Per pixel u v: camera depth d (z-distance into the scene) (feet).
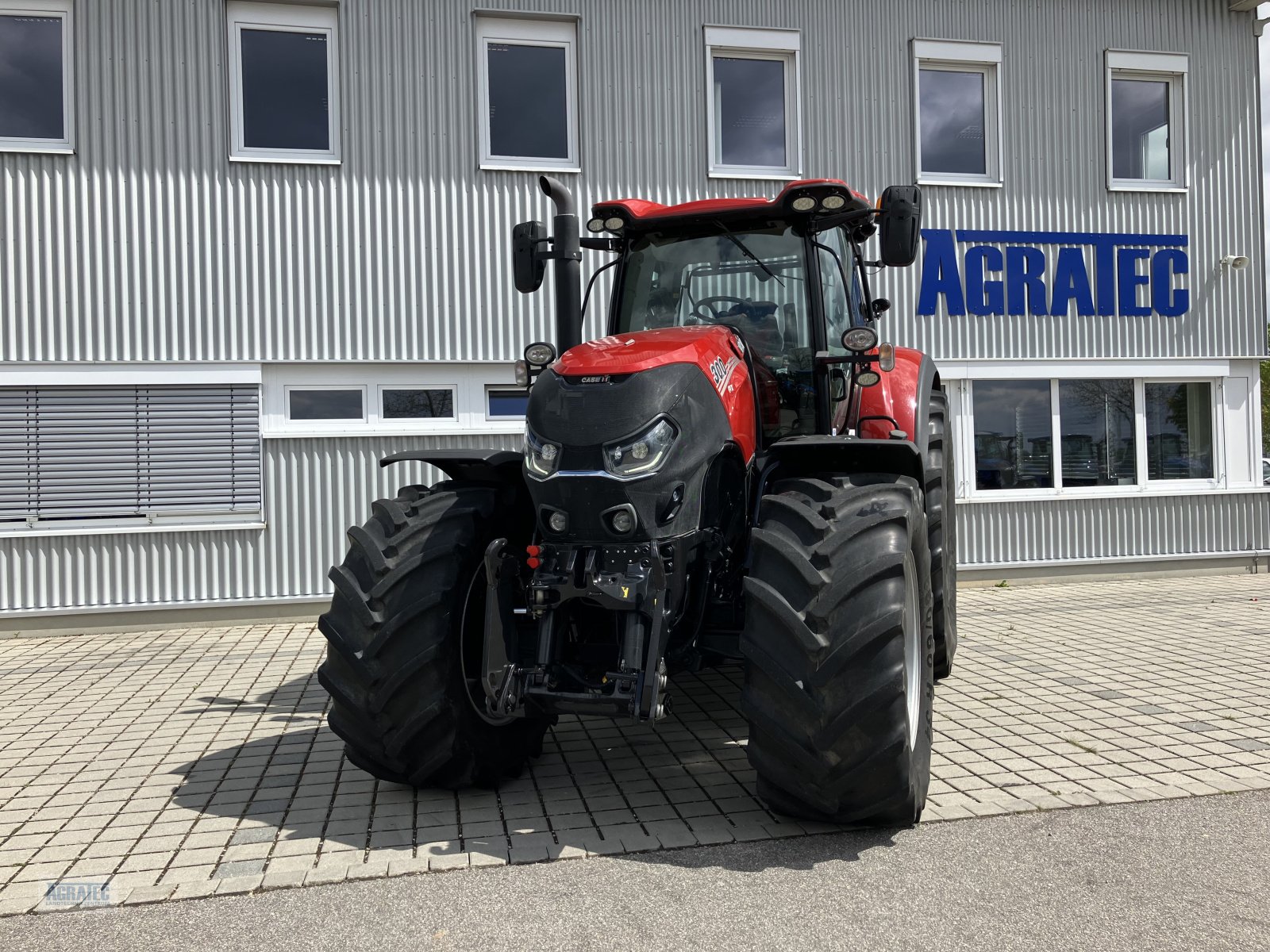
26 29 25.90
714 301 14.26
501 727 12.48
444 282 27.63
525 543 13.23
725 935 8.53
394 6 27.25
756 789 11.88
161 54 26.17
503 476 12.96
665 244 14.61
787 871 9.86
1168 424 32.73
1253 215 32.89
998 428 31.37
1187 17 32.30
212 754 14.78
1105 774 12.75
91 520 26.00
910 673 10.91
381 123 27.25
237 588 26.55
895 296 30.45
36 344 25.62
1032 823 11.07
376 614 11.34
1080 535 31.60
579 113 28.30
